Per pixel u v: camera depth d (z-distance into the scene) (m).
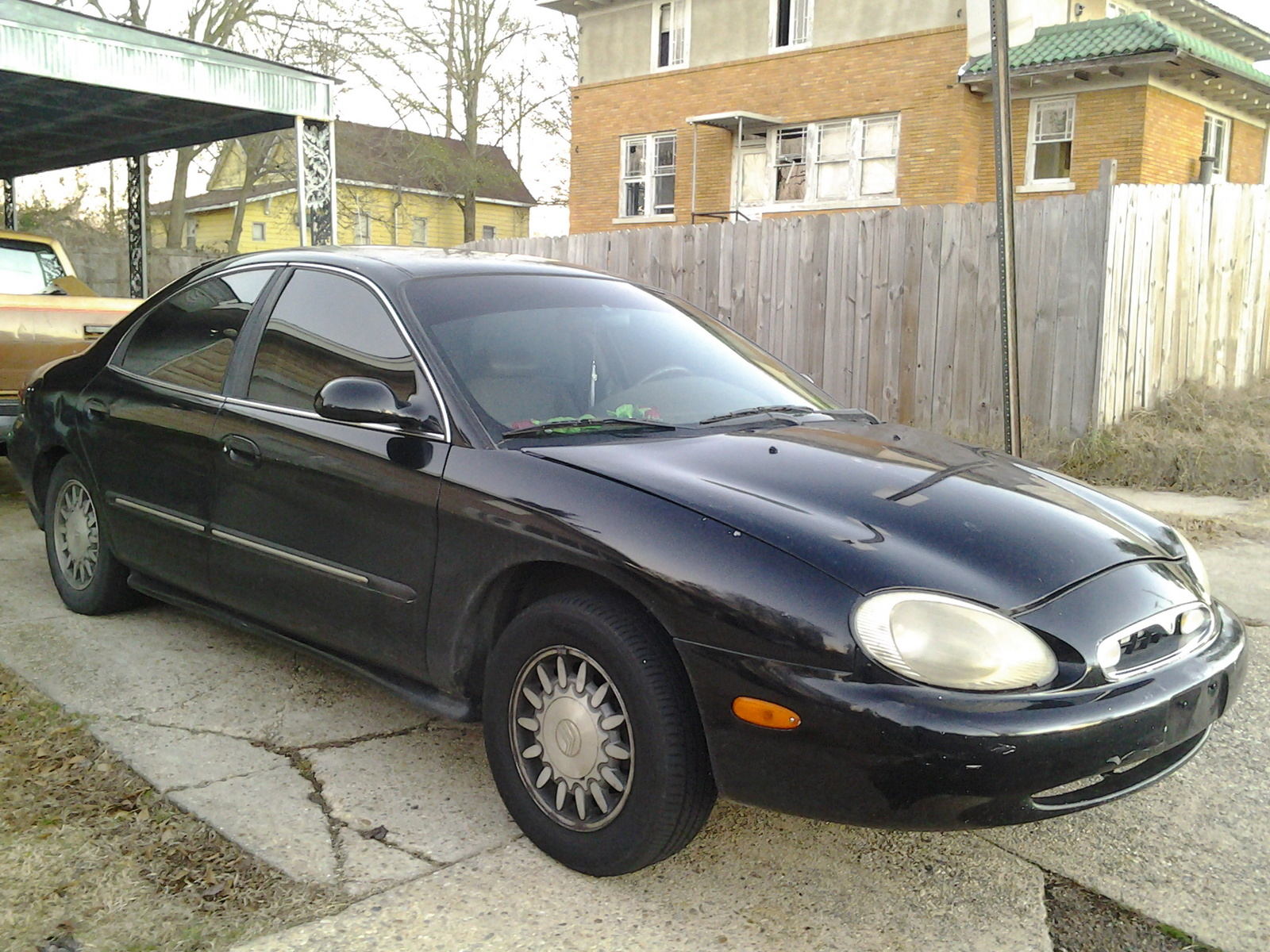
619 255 10.36
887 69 19.75
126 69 8.25
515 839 2.83
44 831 2.77
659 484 2.64
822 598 2.30
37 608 4.64
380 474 3.04
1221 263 8.95
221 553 3.62
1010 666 2.26
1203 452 7.39
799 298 9.02
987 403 8.05
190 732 3.42
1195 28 22.52
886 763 2.20
